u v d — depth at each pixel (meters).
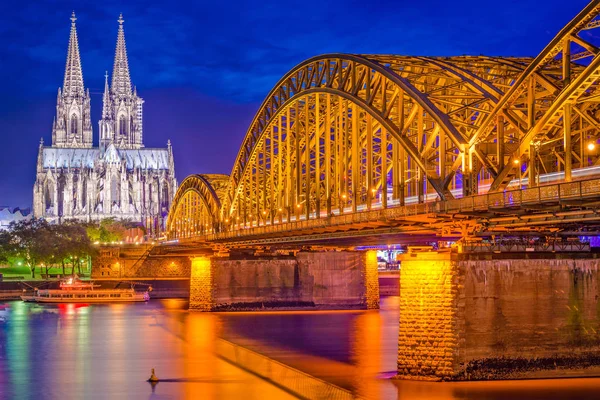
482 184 82.56
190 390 76.75
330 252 159.50
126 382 81.31
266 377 83.12
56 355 101.06
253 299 158.88
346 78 101.25
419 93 79.44
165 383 80.62
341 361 91.75
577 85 58.91
